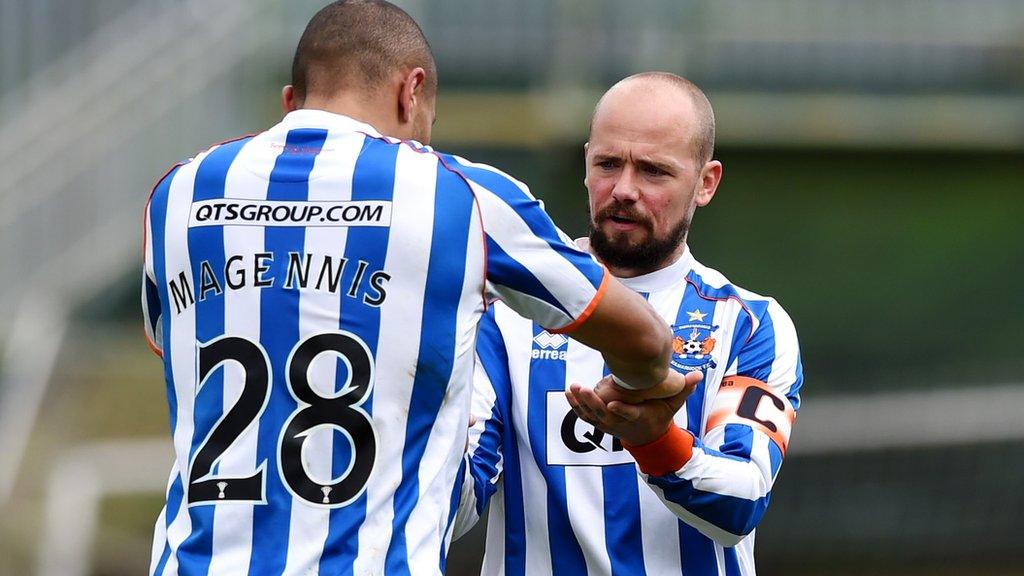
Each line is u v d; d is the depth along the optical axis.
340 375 9.30
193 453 9.45
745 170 38.22
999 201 38.28
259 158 9.77
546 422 11.56
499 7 38.03
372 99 10.15
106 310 35.41
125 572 29.53
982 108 38.00
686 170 11.32
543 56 38.06
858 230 38.41
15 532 29.36
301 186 9.59
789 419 11.26
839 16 37.97
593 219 11.48
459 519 10.99
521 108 38.03
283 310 9.40
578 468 11.46
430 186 9.57
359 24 10.19
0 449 31.31
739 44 37.94
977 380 37.78
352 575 9.09
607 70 37.91
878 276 38.47
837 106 37.84
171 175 9.99
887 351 38.28
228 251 9.55
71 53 35.88
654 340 9.79
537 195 38.31
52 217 34.72
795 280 38.41
